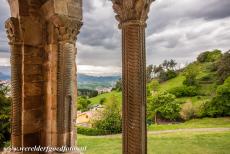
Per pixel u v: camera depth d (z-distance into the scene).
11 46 6.32
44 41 6.43
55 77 6.11
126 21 3.69
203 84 56.34
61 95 6.00
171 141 27.42
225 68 54.03
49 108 6.20
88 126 36.53
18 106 6.26
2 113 17.61
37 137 6.33
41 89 6.43
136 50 3.62
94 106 51.03
